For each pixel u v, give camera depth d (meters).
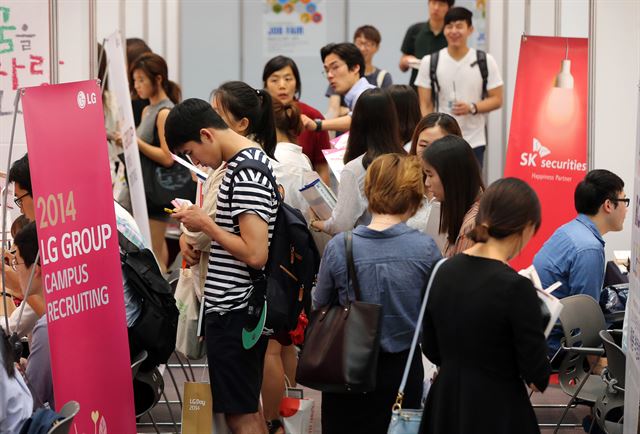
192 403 7.05
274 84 11.85
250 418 7.03
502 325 5.49
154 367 7.77
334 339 6.28
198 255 7.66
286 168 8.89
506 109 14.46
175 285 9.50
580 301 7.93
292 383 9.09
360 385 6.20
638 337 6.29
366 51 14.95
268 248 6.91
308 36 17.55
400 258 6.40
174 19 15.30
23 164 7.31
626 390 6.69
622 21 10.77
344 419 6.55
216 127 6.86
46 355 6.61
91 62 10.25
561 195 10.63
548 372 5.48
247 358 6.96
